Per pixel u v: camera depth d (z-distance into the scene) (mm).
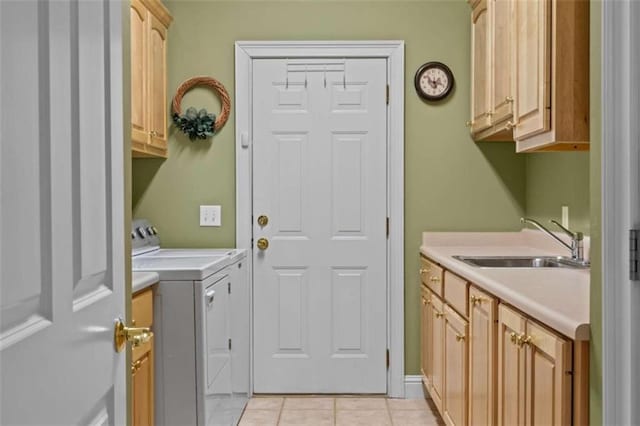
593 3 1338
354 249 3654
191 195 3646
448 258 2848
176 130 3639
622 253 1242
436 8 3611
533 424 1668
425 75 3609
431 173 3637
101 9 1062
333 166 3646
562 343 1442
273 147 3650
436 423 3195
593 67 1339
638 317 1217
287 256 3662
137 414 2168
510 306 1923
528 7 2393
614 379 1258
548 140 2217
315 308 3662
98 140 1045
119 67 1163
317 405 3486
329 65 3627
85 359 976
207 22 3625
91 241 1007
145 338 1159
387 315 3646
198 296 2438
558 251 3133
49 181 838
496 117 2961
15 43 741
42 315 827
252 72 3631
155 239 3529
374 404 3508
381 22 3621
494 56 2984
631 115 1219
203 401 2438
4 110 713
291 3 3619
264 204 3662
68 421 905
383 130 3629
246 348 3543
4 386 713
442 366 2932
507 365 1923
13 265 735
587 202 2785
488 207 3629
